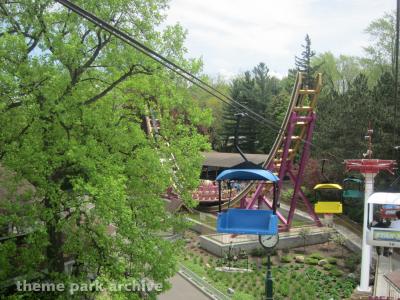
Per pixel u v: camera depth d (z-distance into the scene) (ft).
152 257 54.60
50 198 52.06
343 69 258.98
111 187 49.14
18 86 49.47
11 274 53.62
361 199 143.02
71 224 52.95
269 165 126.72
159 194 66.08
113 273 52.26
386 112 131.03
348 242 127.75
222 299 90.99
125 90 66.95
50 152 53.78
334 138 145.79
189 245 132.26
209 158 204.03
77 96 54.65
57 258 57.82
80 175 56.65
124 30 58.39
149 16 60.54
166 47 63.00
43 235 52.60
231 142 244.83
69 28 56.54
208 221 146.61
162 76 63.05
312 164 150.00
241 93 262.88
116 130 60.90
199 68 64.69
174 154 66.39
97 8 56.95
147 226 61.21
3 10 54.29
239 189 173.58
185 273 106.11
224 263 115.14
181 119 69.36
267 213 48.26
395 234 70.33
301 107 120.06
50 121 54.95
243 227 47.44
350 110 143.23
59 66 54.65
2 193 61.82
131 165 61.67
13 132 54.54
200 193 167.12
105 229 52.80
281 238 127.95
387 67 191.83
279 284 101.14
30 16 54.65
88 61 58.90
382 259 110.63
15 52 49.98
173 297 91.04
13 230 58.65
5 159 53.47
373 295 92.12
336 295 94.89
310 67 256.93
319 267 113.70
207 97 281.95
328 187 98.22
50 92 51.11
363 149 132.36
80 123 56.39
